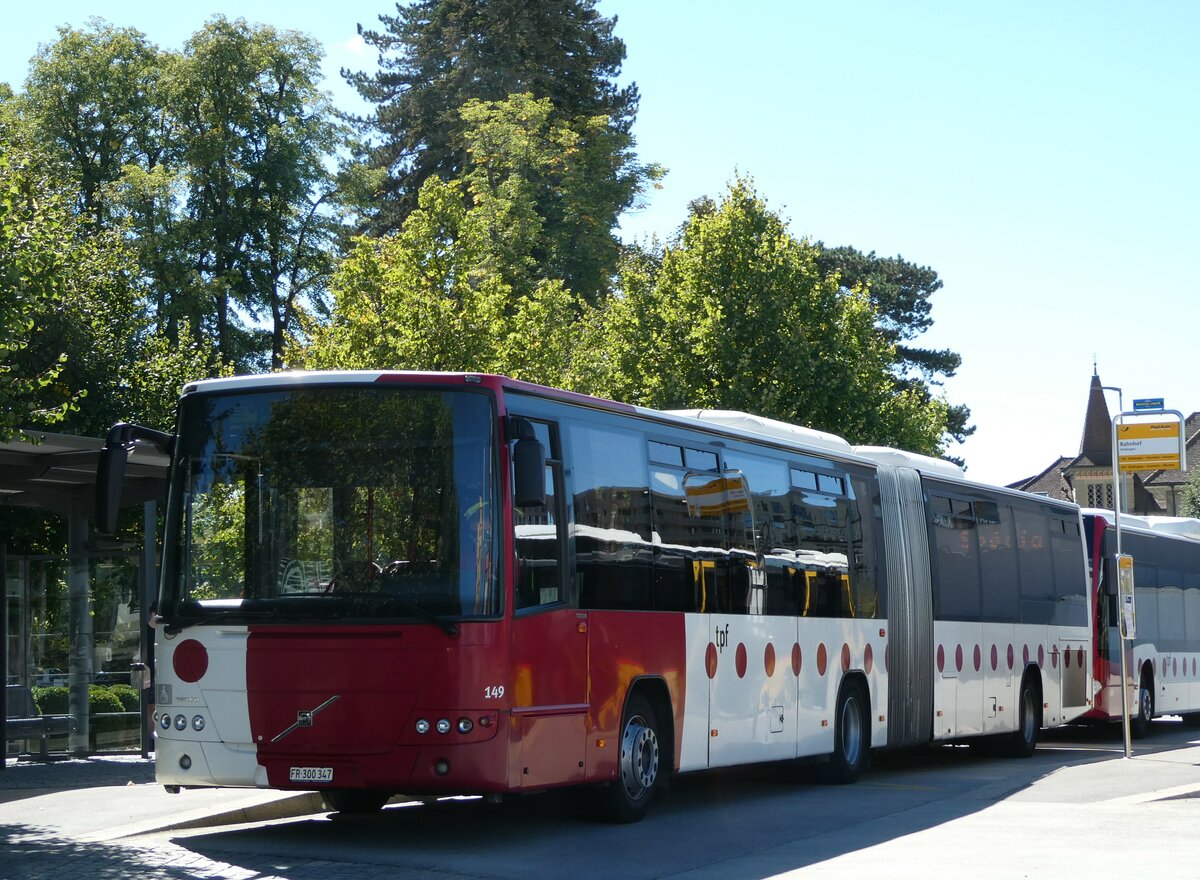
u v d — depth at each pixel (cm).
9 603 2156
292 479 1199
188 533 1214
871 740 1895
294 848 1189
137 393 3894
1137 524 3142
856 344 4516
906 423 4788
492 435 1186
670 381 4284
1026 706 2425
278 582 1184
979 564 2288
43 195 3133
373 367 3466
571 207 6488
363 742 1146
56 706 2134
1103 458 13750
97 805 1452
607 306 4806
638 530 1395
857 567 1895
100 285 3956
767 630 1638
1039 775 1945
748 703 1584
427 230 3603
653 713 1417
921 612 2064
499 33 6931
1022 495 2509
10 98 4847
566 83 7038
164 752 1202
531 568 1215
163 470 2017
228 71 5050
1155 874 1049
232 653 1182
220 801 1454
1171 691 3209
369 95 7262
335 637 1159
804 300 4341
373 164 6969
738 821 1434
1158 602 3180
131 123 4966
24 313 1524
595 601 1305
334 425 1202
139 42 5066
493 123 6344
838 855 1189
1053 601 2588
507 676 1166
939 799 1652
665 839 1288
